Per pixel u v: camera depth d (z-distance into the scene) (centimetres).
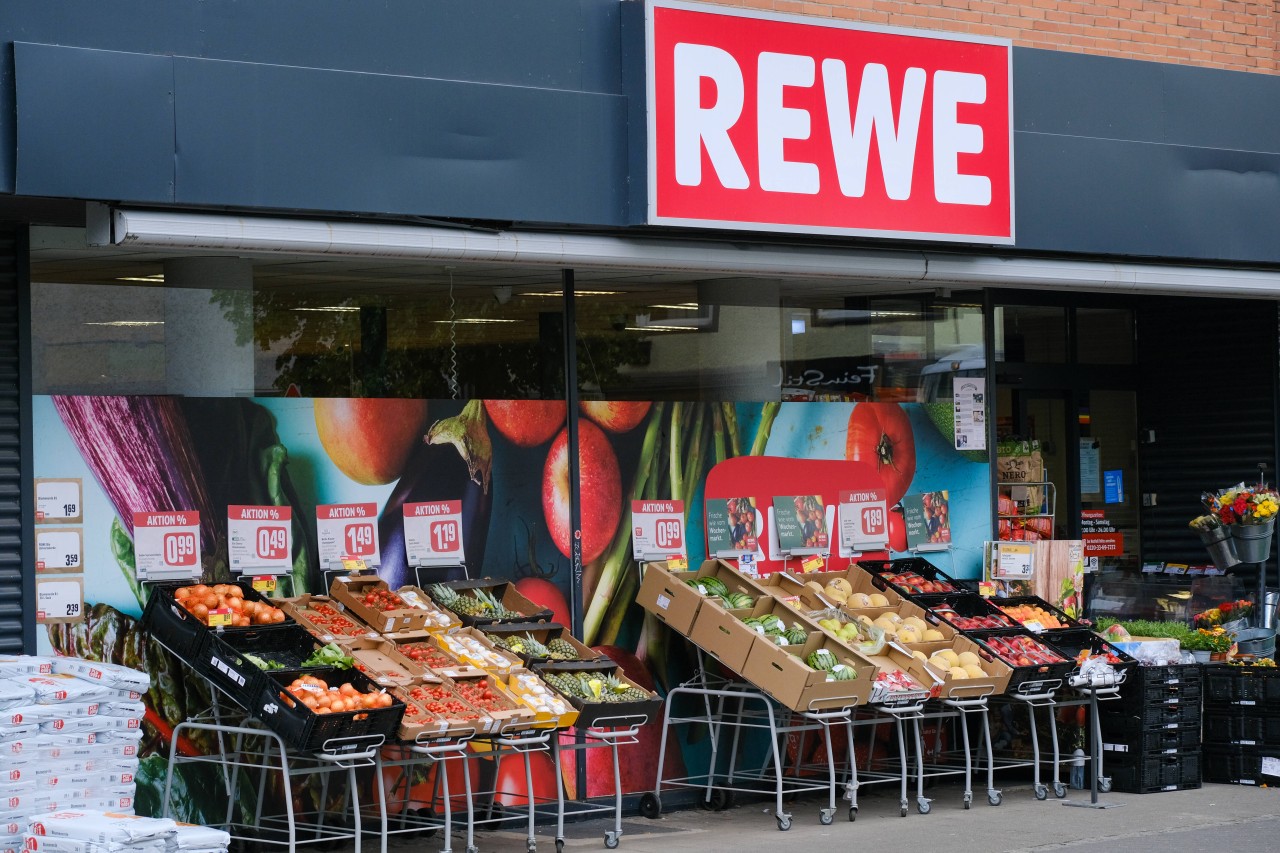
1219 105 1131
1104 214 1068
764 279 1034
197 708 818
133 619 805
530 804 820
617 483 971
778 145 909
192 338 841
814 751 1040
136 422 816
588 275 968
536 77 853
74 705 721
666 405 993
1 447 779
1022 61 1038
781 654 889
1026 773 1091
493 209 832
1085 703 1003
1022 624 1027
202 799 821
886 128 950
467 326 924
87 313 812
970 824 917
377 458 888
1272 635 1141
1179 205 1104
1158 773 1027
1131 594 1208
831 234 929
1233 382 1284
